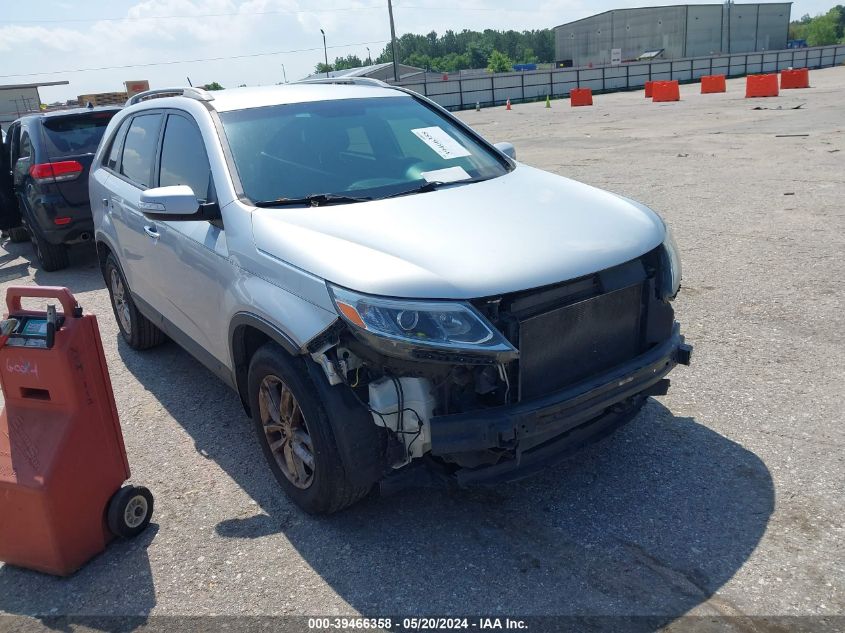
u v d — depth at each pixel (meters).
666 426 3.96
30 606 3.00
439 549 3.11
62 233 8.15
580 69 46.72
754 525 3.10
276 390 3.43
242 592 2.95
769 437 3.75
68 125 8.42
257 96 4.31
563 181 4.00
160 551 3.26
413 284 2.77
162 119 4.62
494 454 2.93
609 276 3.10
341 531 3.28
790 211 8.30
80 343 3.12
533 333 2.91
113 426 3.31
